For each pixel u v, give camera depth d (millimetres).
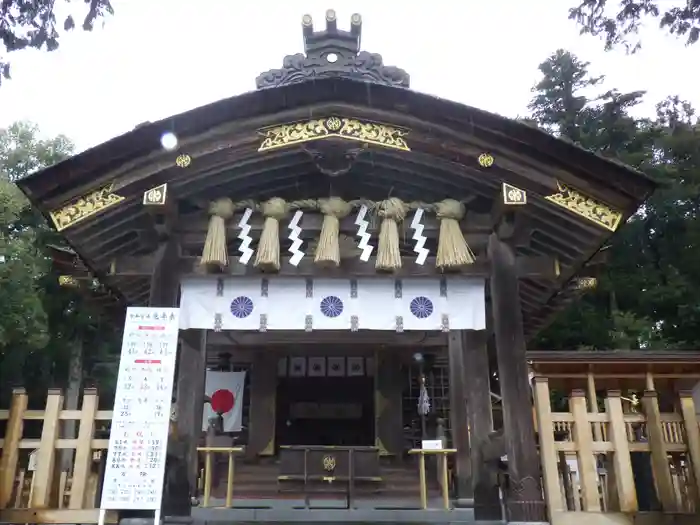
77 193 6598
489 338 9141
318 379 16047
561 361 12492
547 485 6137
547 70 32719
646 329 24406
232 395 14203
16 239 26750
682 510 6328
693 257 26906
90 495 6398
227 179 7137
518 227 7152
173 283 6969
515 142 6590
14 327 24547
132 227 7184
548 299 9094
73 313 29922
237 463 13594
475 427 7406
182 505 6359
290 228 7262
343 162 6863
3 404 28172
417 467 13445
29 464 7055
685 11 7398
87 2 6758
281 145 6754
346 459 10328
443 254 6984
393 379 14344
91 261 7633
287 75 7375
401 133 6762
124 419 5891
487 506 6715
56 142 34625
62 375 31453
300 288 7203
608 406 6480
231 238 7293
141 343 6172
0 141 34031
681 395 6590
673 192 27578
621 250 28922
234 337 13594
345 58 7520
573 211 6727
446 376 14750
